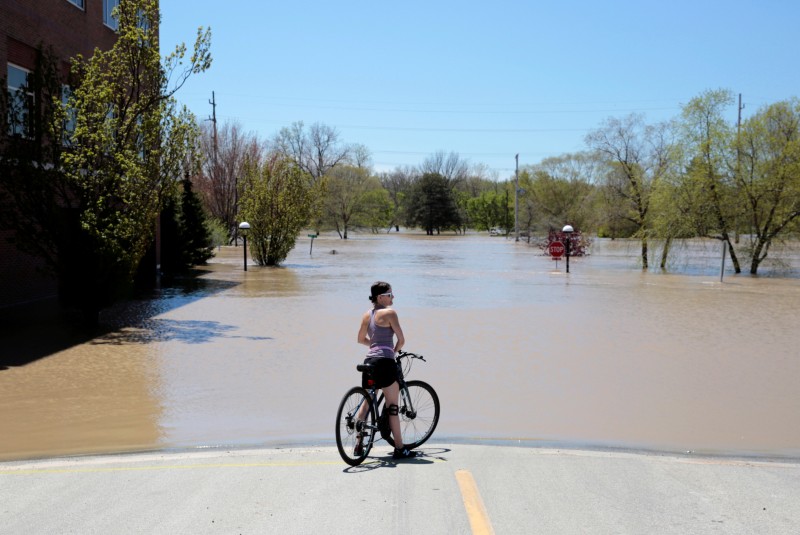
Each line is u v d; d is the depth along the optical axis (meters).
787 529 5.00
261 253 36.56
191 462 6.76
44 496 5.66
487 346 13.70
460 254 50.69
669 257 37.06
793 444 7.71
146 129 15.39
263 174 36.47
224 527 4.98
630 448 7.50
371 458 6.89
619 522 5.11
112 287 15.38
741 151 33.78
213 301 20.72
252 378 10.72
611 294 23.86
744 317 18.19
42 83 15.23
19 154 14.63
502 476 6.23
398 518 5.16
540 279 29.91
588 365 11.96
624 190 41.44
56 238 15.02
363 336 7.02
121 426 8.24
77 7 21.22
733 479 6.20
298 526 5.00
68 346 13.17
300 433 8.00
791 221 33.50
